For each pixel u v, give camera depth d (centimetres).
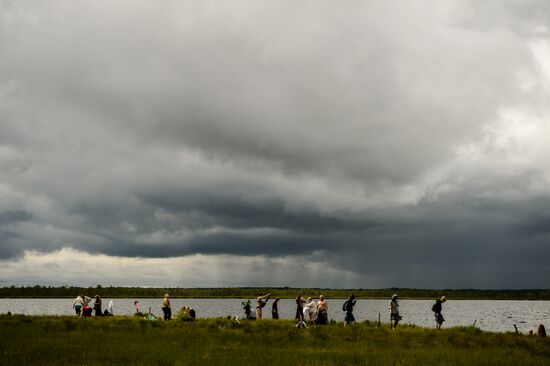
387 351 3406
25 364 2683
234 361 2930
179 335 4081
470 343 3866
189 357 3042
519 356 3388
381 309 18750
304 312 4809
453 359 3142
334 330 4219
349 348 3544
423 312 16950
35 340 3725
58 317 5491
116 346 3450
